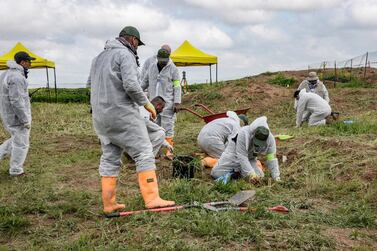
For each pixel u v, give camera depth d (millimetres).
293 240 4160
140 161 5000
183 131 11969
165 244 4078
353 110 15266
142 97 4848
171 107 8820
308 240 4203
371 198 5594
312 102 11758
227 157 6746
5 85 6961
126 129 4898
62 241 4441
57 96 24625
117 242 4227
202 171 6945
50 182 6699
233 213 4805
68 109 18328
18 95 6879
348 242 4309
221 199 5559
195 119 14867
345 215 5039
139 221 4699
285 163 7660
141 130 4984
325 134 10305
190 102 17609
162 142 6918
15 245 4438
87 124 13859
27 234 4707
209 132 7805
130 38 5027
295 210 5137
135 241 4227
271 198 5605
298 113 11984
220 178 6477
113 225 4711
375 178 6336
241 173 6711
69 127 13219
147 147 5027
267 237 4250
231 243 4133
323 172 6711
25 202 5633
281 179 6539
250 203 5348
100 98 4871
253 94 17328
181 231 4402
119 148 5125
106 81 4820
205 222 4484
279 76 22250
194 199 5508
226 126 7809
